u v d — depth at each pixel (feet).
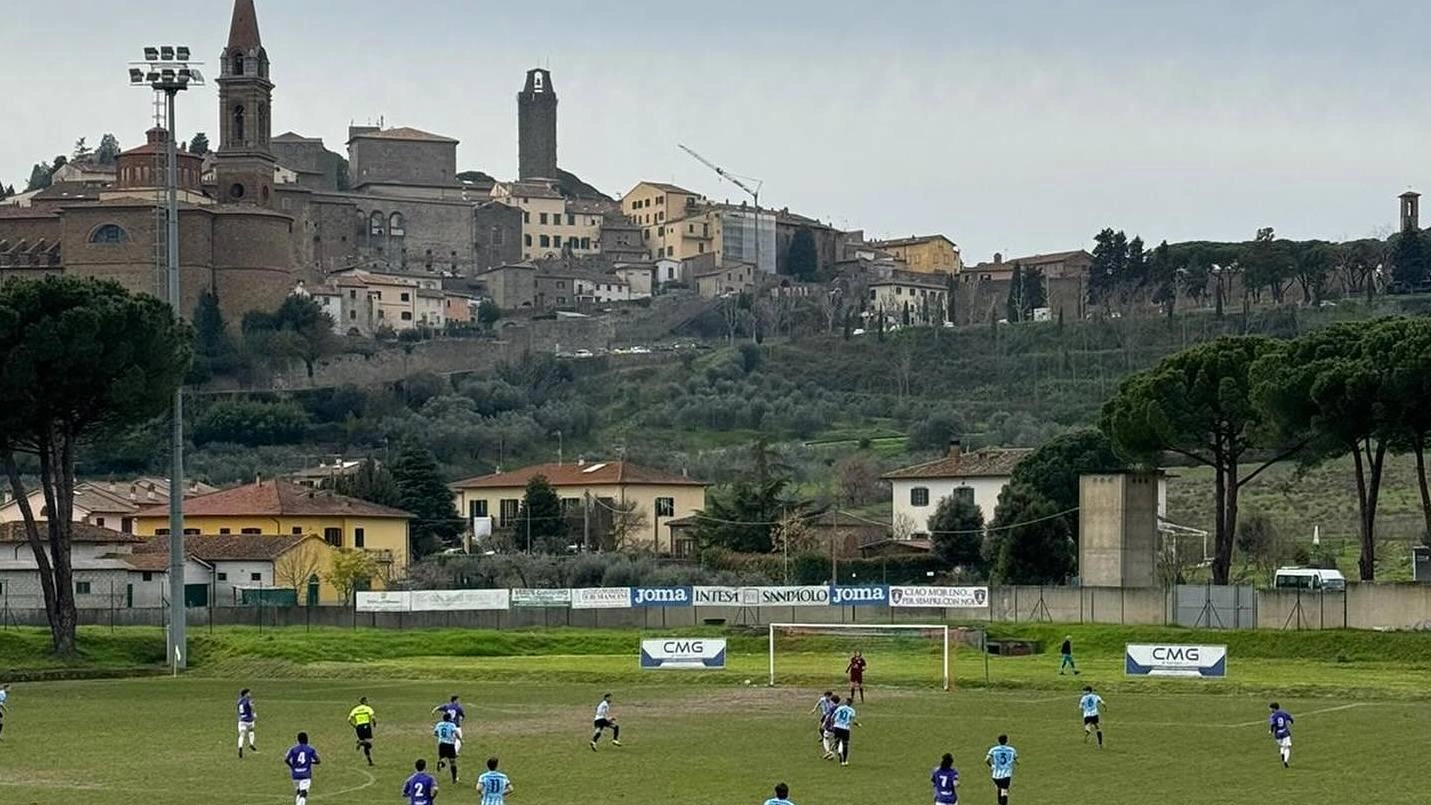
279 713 549.13
